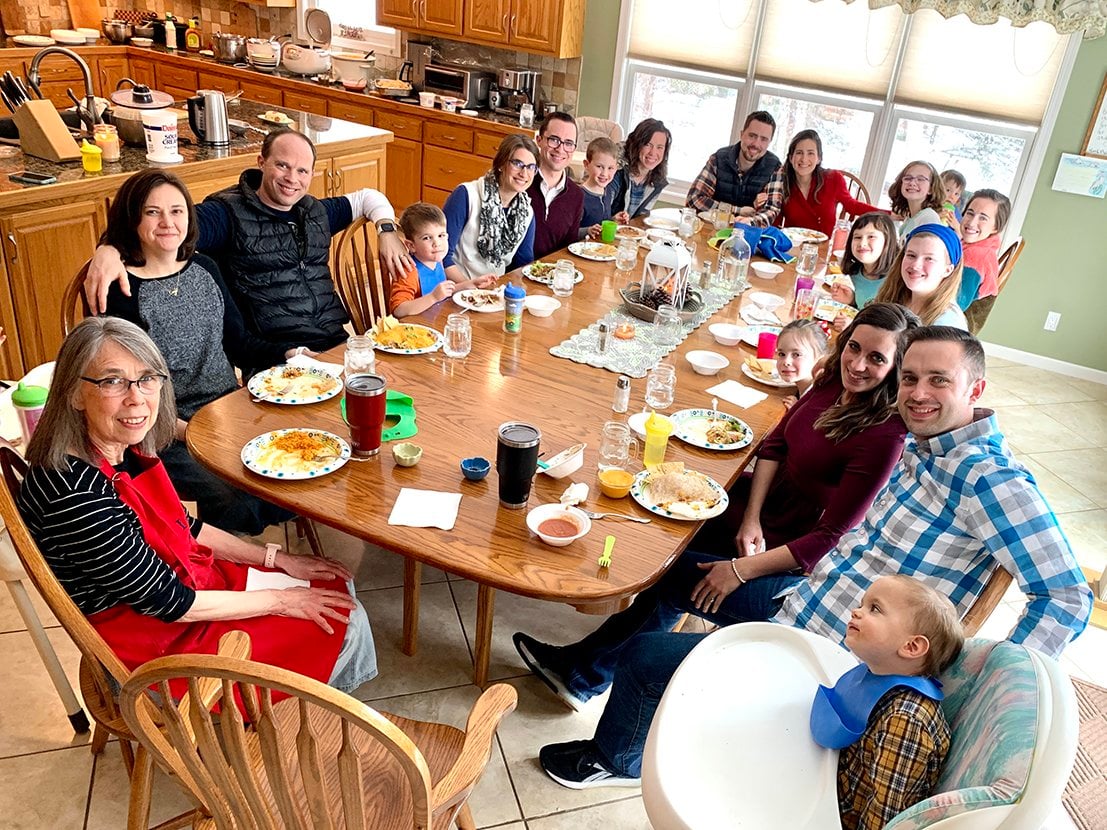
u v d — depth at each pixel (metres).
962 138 4.79
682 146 5.62
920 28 4.66
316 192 4.32
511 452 1.66
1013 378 4.72
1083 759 1.67
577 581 1.55
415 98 5.79
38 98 3.39
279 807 1.15
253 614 1.65
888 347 1.86
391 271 2.85
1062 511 3.42
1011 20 4.28
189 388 2.36
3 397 2.12
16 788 1.86
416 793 1.12
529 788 1.97
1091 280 4.59
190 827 1.78
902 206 4.18
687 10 5.21
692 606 2.07
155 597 1.49
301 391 2.10
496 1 5.38
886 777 1.26
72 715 1.97
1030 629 1.47
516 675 2.29
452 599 2.56
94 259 2.17
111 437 1.51
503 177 3.25
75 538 1.42
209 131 3.86
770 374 2.46
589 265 3.33
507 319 2.57
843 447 1.96
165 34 6.50
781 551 1.92
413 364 2.32
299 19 6.52
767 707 1.42
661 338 2.65
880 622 1.32
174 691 1.50
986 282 3.76
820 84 5.02
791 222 4.39
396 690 2.21
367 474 1.81
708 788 1.28
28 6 6.10
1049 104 4.43
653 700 1.74
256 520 2.27
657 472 1.88
